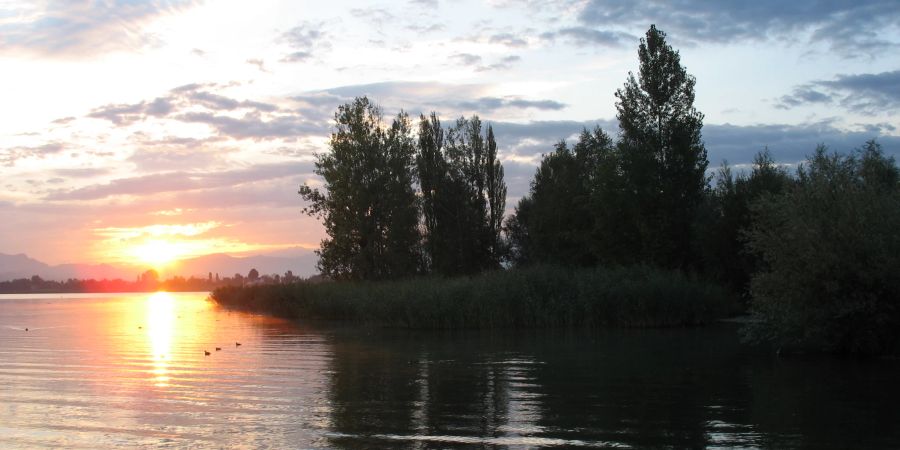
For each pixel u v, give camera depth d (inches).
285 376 821.2
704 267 1930.4
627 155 1993.1
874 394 651.5
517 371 838.5
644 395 665.0
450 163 2566.4
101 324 1872.5
